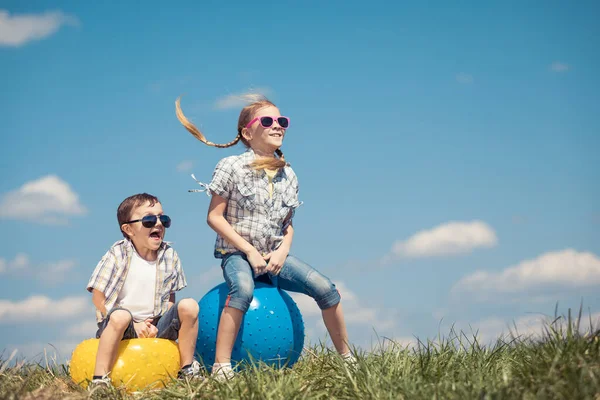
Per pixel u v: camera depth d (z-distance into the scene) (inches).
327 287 195.2
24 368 200.8
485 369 160.9
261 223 200.7
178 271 202.7
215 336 189.8
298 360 201.2
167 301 198.8
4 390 164.1
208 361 191.5
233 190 200.4
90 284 187.9
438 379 152.3
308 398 147.6
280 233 208.4
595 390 127.4
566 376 133.1
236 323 185.3
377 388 147.6
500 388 133.9
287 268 199.3
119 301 191.6
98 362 174.1
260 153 209.0
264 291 194.2
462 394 135.5
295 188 212.2
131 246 194.5
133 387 175.2
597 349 143.4
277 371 171.0
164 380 177.6
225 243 201.6
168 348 181.8
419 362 163.2
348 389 152.0
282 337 189.2
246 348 186.1
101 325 187.5
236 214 201.3
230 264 195.3
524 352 166.2
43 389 167.0
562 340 150.9
